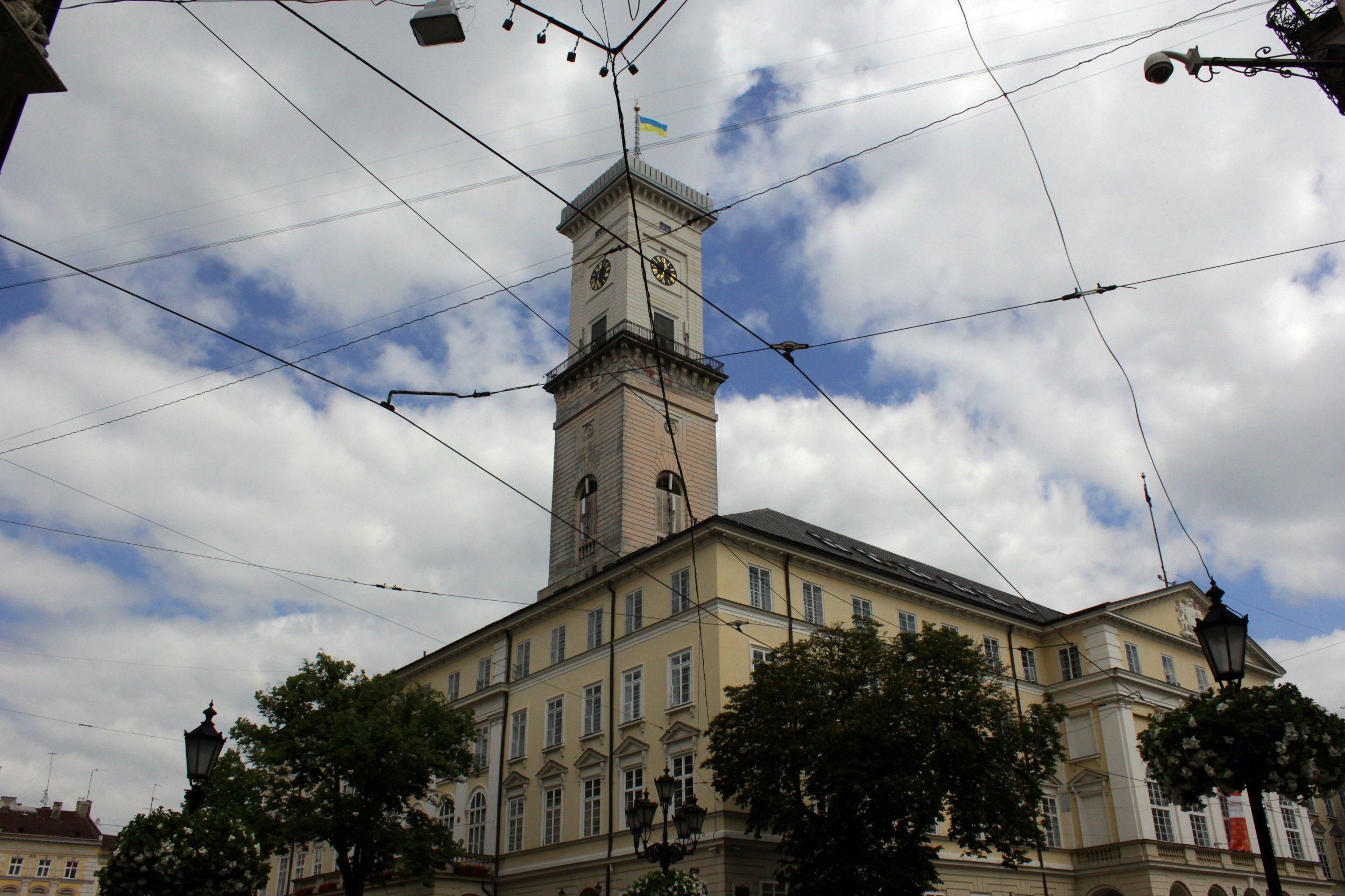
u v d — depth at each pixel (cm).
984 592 6156
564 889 4356
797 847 3306
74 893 8431
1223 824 5347
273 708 4091
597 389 6556
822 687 3338
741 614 4138
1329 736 1614
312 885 5834
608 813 4275
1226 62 1144
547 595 6119
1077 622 5450
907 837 3192
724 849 3638
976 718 3247
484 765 5188
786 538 4528
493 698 5291
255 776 4022
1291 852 5766
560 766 4656
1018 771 3272
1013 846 3350
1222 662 1535
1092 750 5194
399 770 3962
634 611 4547
